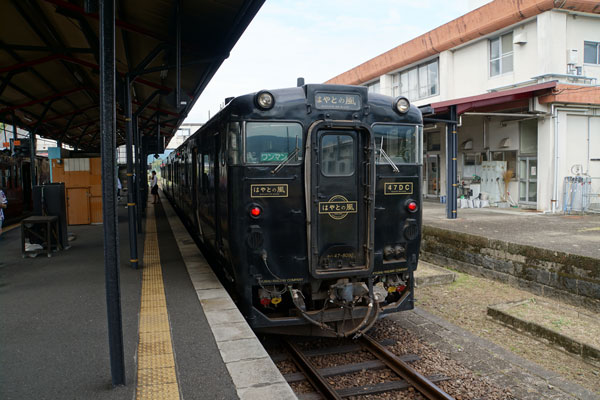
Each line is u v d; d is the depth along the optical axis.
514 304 7.86
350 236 5.75
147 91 13.13
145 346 4.51
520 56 17.00
